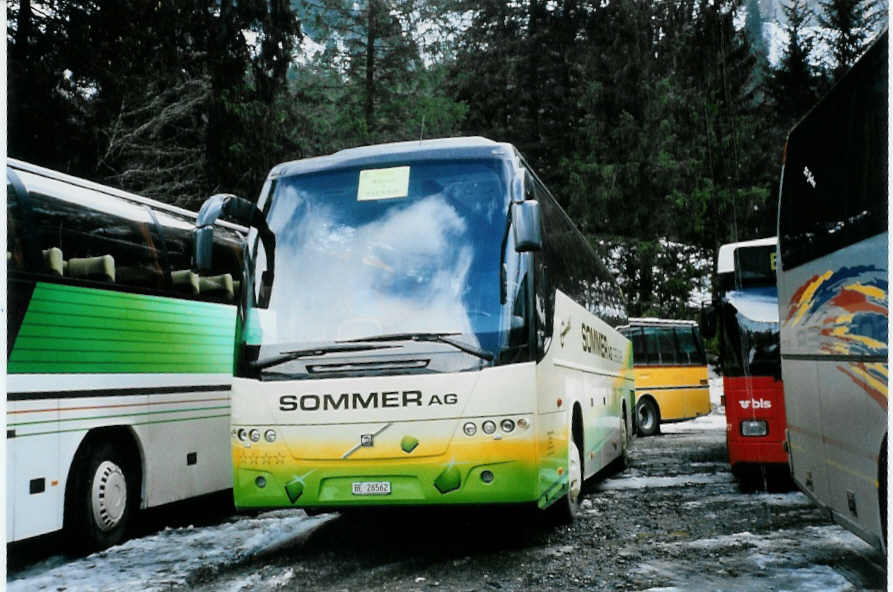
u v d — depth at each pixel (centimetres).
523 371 620
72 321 696
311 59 3347
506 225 659
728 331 965
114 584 588
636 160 3148
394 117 3156
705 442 1759
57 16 1708
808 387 611
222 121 2145
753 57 3344
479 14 3519
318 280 657
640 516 819
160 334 810
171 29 1897
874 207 451
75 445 682
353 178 692
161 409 799
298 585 570
